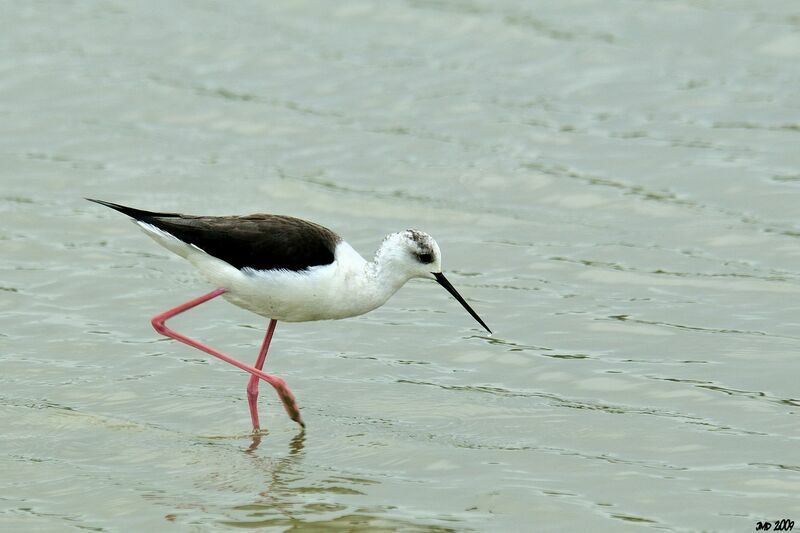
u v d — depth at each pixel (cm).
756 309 1284
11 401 1091
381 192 1639
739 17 2134
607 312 1294
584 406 1087
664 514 884
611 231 1513
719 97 1883
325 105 1906
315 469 972
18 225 1521
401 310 1327
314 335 1267
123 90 1947
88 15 2253
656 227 1519
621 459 981
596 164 1698
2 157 1728
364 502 909
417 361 1199
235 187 1645
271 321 1095
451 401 1104
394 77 1992
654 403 1088
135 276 1392
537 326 1267
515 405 1093
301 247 1028
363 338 1257
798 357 1162
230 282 1039
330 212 1584
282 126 1841
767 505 894
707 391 1104
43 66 2034
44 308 1303
